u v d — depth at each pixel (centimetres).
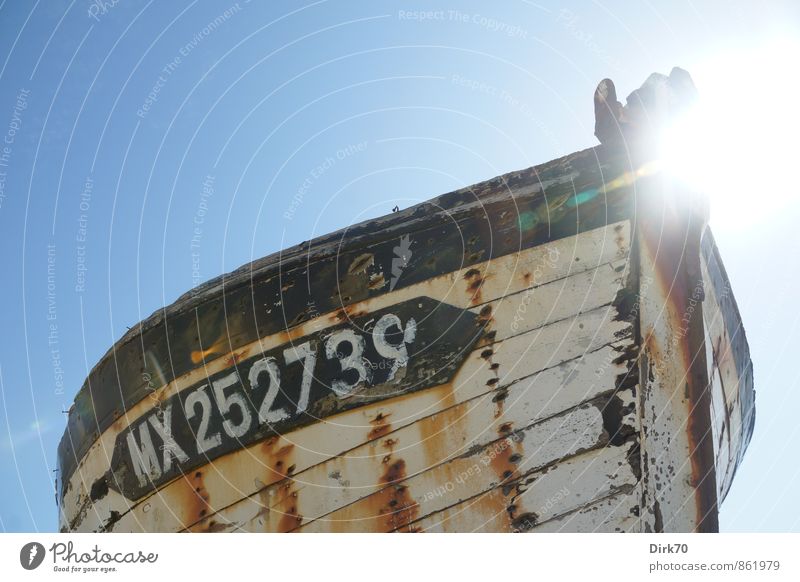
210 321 598
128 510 640
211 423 593
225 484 586
